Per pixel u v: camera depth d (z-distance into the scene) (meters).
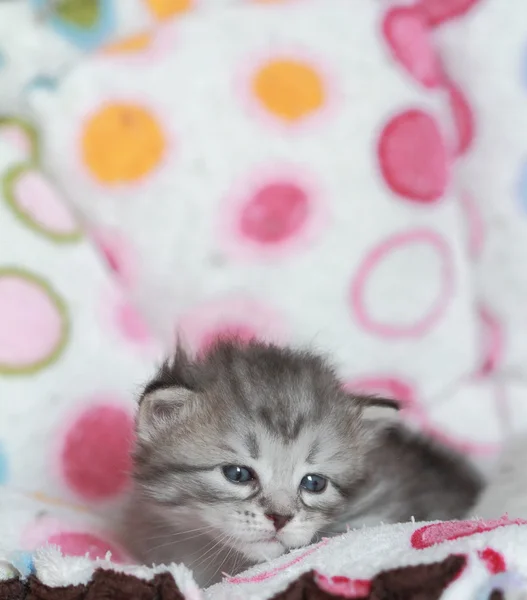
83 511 0.42
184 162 0.46
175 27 0.46
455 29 0.48
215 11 0.47
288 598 0.34
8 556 0.36
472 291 0.49
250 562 0.39
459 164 0.48
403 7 0.47
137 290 0.46
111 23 0.48
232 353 0.41
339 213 0.46
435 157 0.47
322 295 0.46
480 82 0.48
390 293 0.47
